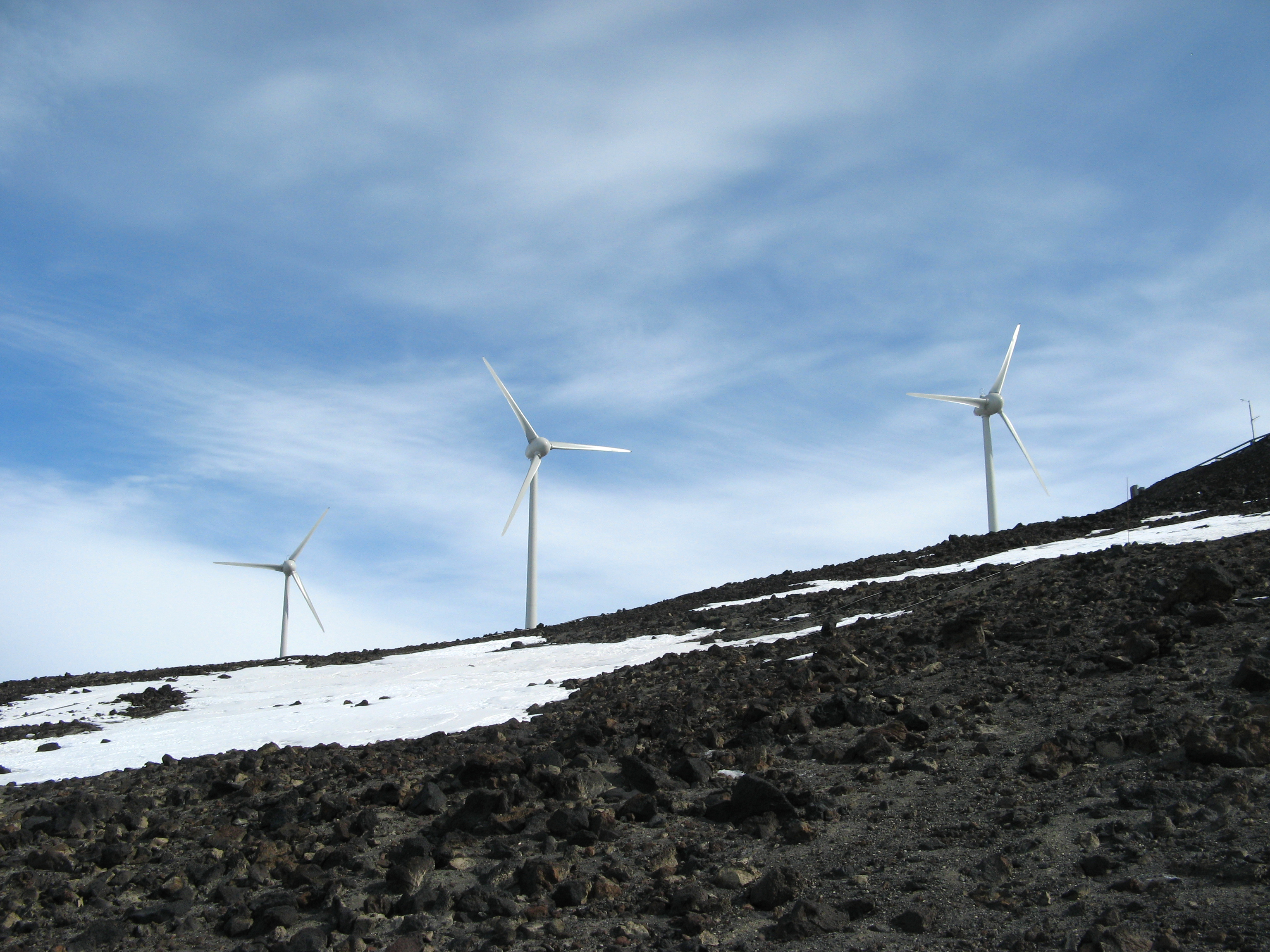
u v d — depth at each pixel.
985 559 35.00
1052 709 14.48
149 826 15.53
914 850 10.98
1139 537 31.36
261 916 11.48
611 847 12.46
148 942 11.38
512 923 10.70
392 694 30.30
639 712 18.83
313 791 16.36
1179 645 15.80
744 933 9.77
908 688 17.11
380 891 11.95
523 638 44.53
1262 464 40.34
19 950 11.32
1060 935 8.57
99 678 40.22
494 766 15.45
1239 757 11.13
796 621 30.39
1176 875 9.23
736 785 12.95
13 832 15.09
